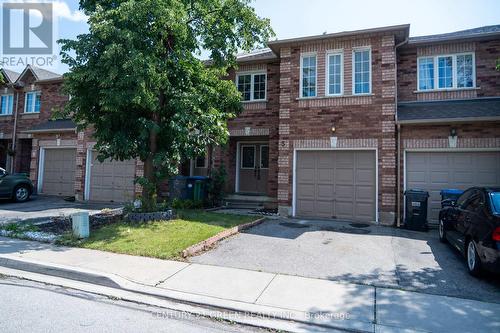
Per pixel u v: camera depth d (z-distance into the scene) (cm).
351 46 1148
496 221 530
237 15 1005
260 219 1069
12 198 1484
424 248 780
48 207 1358
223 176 1405
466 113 1023
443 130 1052
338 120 1141
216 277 574
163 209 1022
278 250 740
